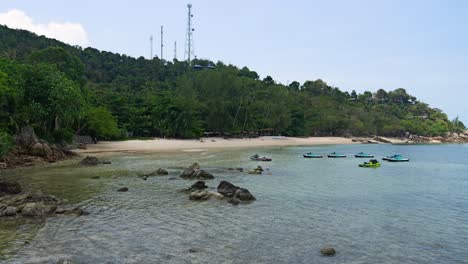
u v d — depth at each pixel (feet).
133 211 102.99
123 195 124.26
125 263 65.87
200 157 273.13
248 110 530.68
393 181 173.17
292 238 82.17
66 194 124.06
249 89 589.32
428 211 110.93
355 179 176.35
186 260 67.82
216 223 92.48
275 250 74.28
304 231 87.66
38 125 248.52
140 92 552.00
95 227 87.10
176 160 245.86
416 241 82.28
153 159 250.78
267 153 333.01
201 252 72.08
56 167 194.39
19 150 206.39
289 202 119.44
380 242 81.05
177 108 445.37
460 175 201.46
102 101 417.08
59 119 276.41
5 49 586.04
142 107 451.12
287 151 364.17
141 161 236.02
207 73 544.62
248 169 205.46
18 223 88.74
